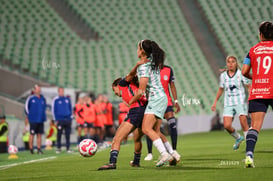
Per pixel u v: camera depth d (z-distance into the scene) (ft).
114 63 289.33
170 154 71.26
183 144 150.20
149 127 64.18
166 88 87.56
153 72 64.39
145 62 63.72
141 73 63.21
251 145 59.77
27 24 300.61
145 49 64.69
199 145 138.62
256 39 321.11
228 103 103.04
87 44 301.02
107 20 320.70
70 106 144.87
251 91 61.46
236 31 324.39
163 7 336.29
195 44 315.58
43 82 242.78
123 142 177.47
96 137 177.58
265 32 61.41
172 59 302.45
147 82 63.52
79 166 80.23
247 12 337.93
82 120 170.91
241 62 307.17
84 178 58.13
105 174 61.57
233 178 50.70
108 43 304.91
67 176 61.98
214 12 336.49
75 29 312.71
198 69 298.97
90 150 73.20
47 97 213.46
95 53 294.87
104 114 182.50
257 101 60.59
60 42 294.87
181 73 294.25
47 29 300.81
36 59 273.13
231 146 124.36
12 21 301.43
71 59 285.64
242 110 101.86
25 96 226.17
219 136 196.24
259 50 60.95
